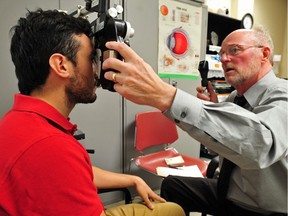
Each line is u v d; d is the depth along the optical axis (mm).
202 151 2746
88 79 677
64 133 612
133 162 2199
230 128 650
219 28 3262
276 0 4219
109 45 559
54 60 624
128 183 1101
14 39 660
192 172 1765
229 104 699
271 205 1052
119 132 2111
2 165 537
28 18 651
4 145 557
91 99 706
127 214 987
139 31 2092
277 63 4258
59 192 525
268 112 791
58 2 1695
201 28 2521
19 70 663
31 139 543
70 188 534
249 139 646
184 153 2541
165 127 2162
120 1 1935
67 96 675
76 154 568
